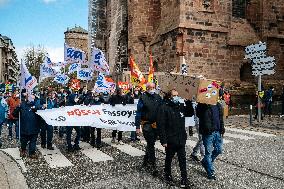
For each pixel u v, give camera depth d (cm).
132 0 2931
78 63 1777
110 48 4062
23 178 719
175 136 644
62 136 1393
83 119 1034
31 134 927
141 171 777
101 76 1412
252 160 864
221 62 2342
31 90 997
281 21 2570
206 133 706
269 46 2519
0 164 855
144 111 760
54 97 1504
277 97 2475
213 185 658
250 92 2348
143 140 1244
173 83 750
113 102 1148
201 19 2281
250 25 2536
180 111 663
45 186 669
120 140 1184
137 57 2869
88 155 968
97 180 705
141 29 2864
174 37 2295
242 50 2412
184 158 650
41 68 1781
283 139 1195
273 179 693
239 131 1423
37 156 943
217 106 728
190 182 679
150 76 1299
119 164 849
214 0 2322
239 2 2533
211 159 732
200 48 2281
